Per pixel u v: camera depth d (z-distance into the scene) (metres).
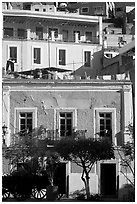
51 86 39.75
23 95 39.62
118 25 91.38
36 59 67.44
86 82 39.75
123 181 38.38
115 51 68.69
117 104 39.72
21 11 70.00
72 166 38.50
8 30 70.50
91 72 68.44
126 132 39.12
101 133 39.44
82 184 38.38
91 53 69.25
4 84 39.44
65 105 39.66
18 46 67.00
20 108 39.41
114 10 99.06
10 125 39.09
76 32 73.31
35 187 33.53
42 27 71.75
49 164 35.59
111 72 61.88
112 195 38.25
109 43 78.94
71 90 39.84
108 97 39.81
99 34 72.81
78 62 68.62
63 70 61.47
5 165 37.84
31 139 36.75
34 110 39.44
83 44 69.31
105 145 35.28
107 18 93.12
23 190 33.06
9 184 33.03
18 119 39.22
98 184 38.38
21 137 37.81
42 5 84.06
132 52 55.88
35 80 39.72
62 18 71.75
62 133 39.28
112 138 39.25
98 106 39.69
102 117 39.69
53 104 39.62
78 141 35.00
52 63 67.81
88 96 39.75
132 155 37.09
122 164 37.53
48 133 38.28
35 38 70.00
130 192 36.88
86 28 73.88
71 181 38.25
